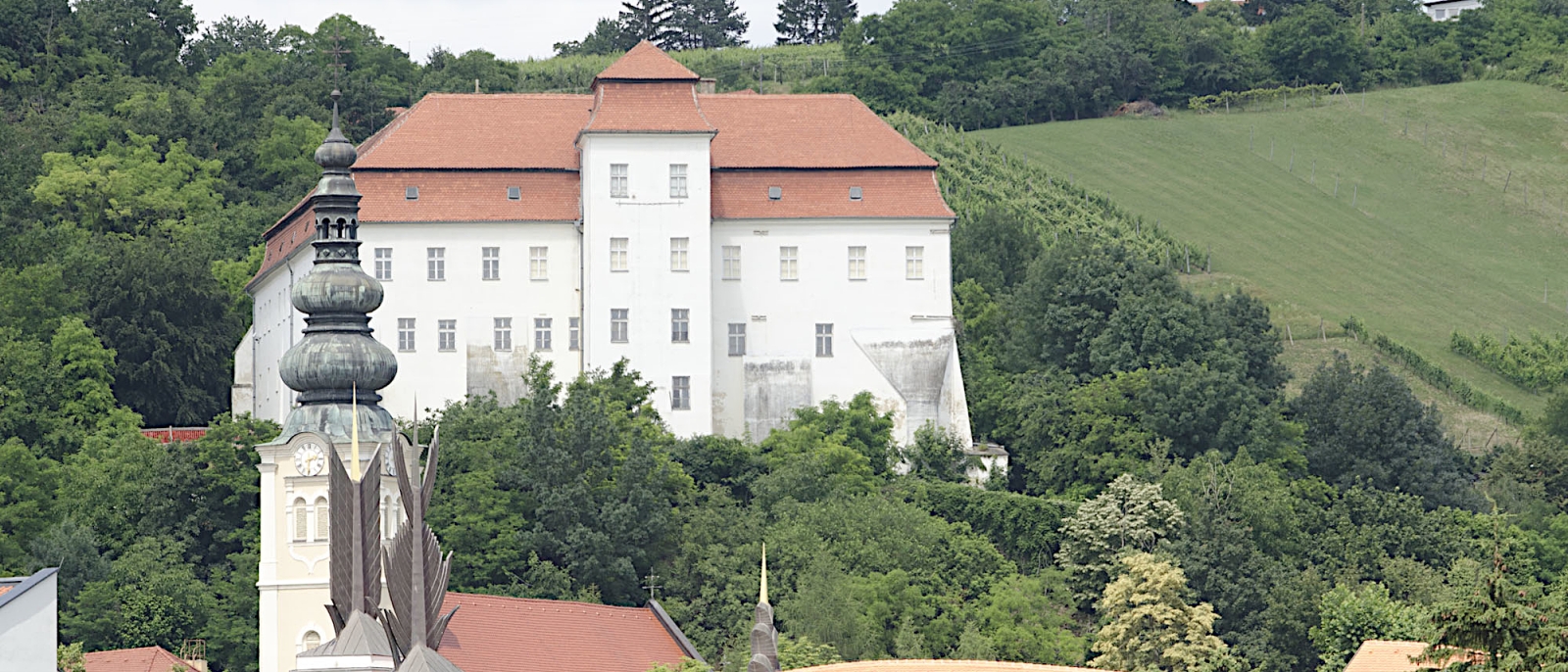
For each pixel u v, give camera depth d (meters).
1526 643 121.56
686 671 199.62
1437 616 124.75
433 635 141.50
